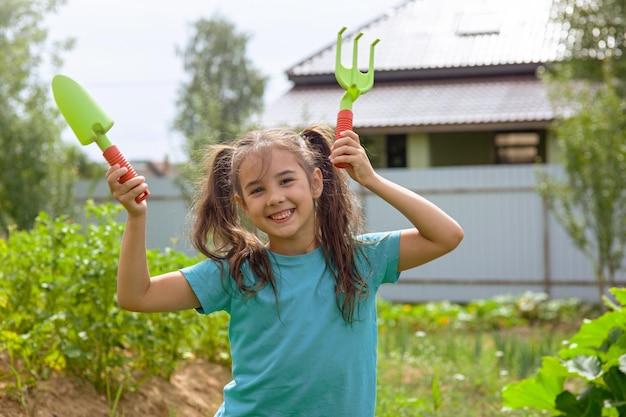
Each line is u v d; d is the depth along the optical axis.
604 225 10.75
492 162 17.58
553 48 17.62
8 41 13.90
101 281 4.32
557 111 11.77
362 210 2.85
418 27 19.25
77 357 4.15
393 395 5.75
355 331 2.57
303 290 2.56
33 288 4.57
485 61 17.53
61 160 13.42
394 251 2.66
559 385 4.38
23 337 4.11
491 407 5.82
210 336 5.54
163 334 4.71
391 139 17.56
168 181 14.63
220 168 2.79
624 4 12.30
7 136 12.53
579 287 13.34
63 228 4.55
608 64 11.40
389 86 17.78
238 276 2.58
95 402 4.22
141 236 2.42
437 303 12.62
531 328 11.09
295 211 2.53
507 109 15.98
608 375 4.07
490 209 13.70
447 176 13.84
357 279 2.58
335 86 18.25
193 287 2.59
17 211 12.48
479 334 8.03
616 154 10.46
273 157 2.52
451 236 2.57
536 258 13.53
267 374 2.53
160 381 4.76
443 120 15.95
